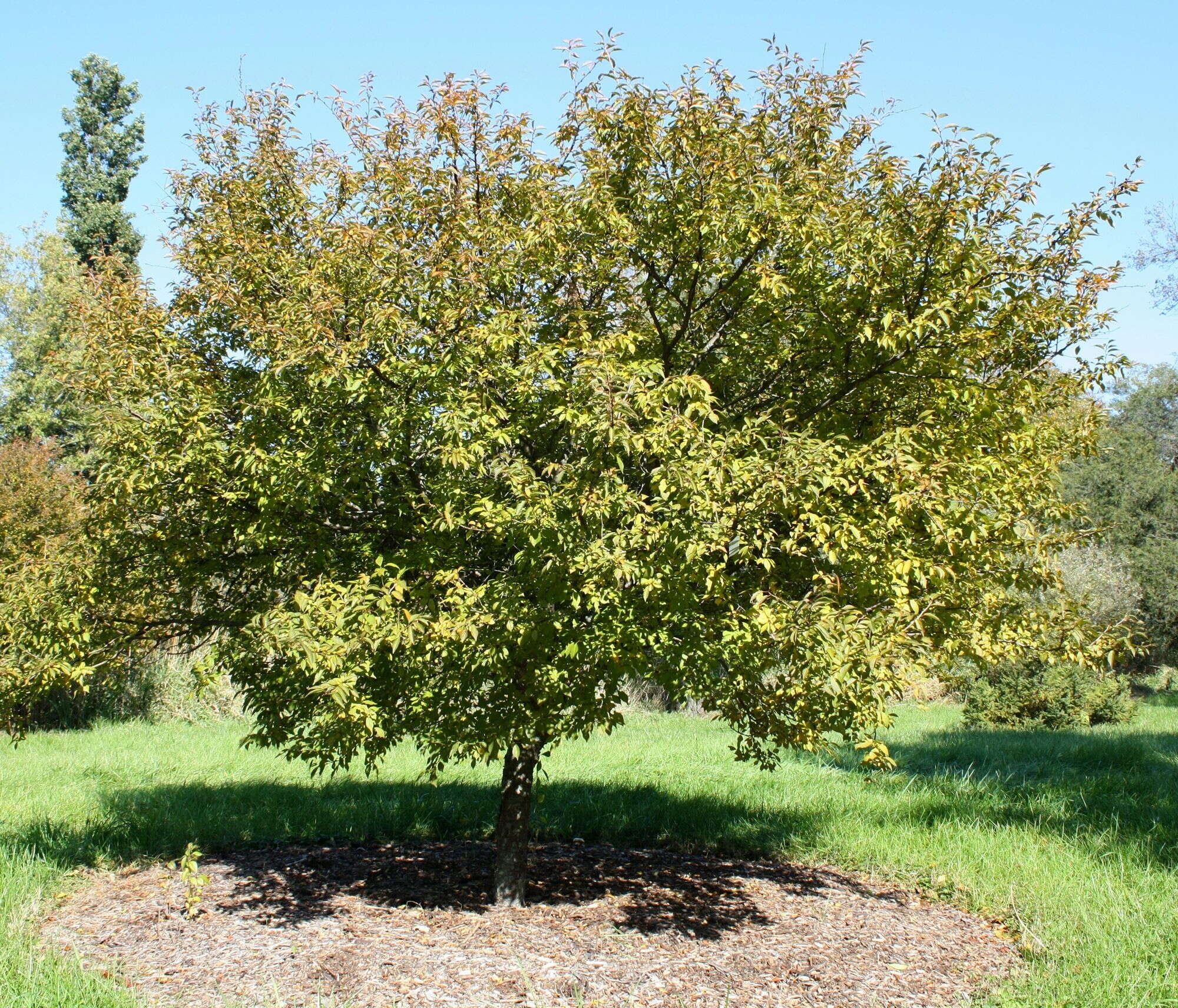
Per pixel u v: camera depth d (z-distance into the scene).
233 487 4.95
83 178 29.14
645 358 5.29
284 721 5.36
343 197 5.38
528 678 4.68
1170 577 25.73
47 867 6.11
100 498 5.24
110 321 5.09
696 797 8.71
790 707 4.98
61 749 12.33
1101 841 6.79
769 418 5.02
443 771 10.35
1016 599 5.23
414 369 4.44
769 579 4.86
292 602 4.58
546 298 5.40
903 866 6.55
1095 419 5.49
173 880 6.17
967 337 4.73
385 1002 4.18
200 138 5.64
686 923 5.40
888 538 4.47
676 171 5.00
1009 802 8.36
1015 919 5.40
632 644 4.45
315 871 6.52
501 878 5.66
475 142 5.07
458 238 4.87
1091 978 4.42
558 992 4.33
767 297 4.86
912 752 11.86
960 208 4.71
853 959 4.84
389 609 4.27
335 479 4.84
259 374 5.23
